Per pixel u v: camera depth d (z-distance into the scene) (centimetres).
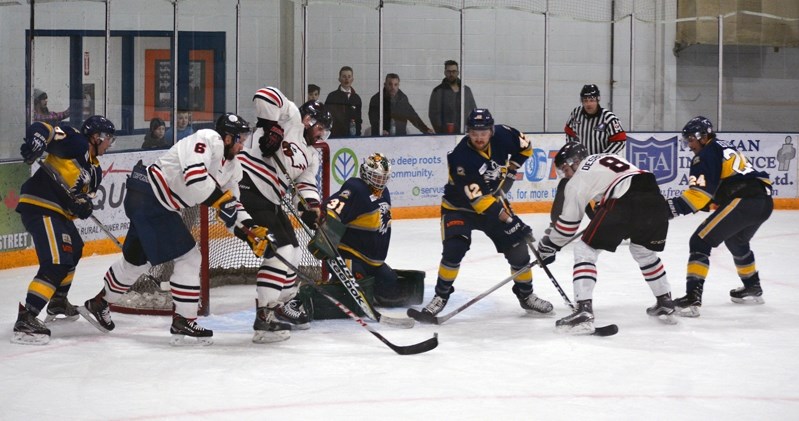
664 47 1644
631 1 1634
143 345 646
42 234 650
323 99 1481
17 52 1220
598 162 679
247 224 639
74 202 653
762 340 659
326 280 802
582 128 1072
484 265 994
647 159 1488
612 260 1021
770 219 1375
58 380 558
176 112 1278
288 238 677
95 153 681
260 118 677
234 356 615
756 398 522
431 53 1530
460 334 678
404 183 1392
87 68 1272
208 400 516
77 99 1260
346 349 634
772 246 1118
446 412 494
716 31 1627
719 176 713
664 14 1644
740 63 1661
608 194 672
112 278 670
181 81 1350
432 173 1417
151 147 1228
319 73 1477
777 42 1652
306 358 610
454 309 773
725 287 866
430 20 1526
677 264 1004
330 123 702
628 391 534
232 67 1399
